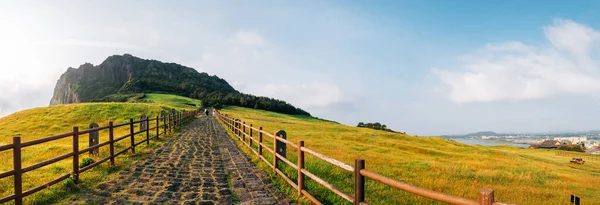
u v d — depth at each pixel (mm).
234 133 20359
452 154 25906
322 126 50031
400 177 11922
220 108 96938
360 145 25688
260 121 52594
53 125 34438
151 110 44375
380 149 23984
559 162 36625
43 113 39250
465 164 19141
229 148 14227
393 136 39844
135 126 31000
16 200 5152
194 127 28391
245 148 14156
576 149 83500
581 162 36844
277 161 8695
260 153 11125
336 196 6746
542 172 18172
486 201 2553
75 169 6887
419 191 3227
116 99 140500
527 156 40219
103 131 27156
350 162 15000
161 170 8711
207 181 7617
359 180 4223
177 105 83438
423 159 20094
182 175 8188
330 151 19547
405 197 8648
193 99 136250
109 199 5883
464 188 10758
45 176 7395
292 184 7016
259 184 7438
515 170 17766
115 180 7359
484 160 23516
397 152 23375
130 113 42219
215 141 17234
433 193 3059
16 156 5156
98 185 6852
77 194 6133
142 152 11883
